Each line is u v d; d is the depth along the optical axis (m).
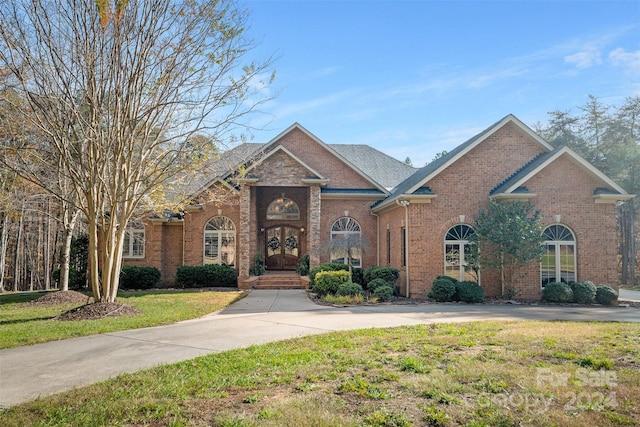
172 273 23.89
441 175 18.56
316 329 10.49
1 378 6.62
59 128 11.86
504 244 16.80
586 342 8.47
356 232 23.36
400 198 18.33
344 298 15.90
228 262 23.17
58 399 5.57
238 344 8.84
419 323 11.28
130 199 12.91
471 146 18.66
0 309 14.62
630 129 35.44
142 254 23.59
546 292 16.83
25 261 33.19
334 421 4.71
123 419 4.95
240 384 6.09
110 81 11.88
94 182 12.51
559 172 18.00
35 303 16.09
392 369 6.71
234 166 19.58
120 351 8.28
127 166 12.74
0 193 16.50
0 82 11.40
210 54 12.34
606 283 17.77
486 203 18.56
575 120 39.16
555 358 7.31
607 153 36.09
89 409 5.22
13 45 10.84
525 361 7.10
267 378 6.36
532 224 16.75
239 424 4.65
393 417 4.82
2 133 13.73
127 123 12.41
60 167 13.69
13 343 8.85
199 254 23.08
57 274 22.02
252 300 16.66
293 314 13.04
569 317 12.59
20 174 12.41
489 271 18.09
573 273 17.78
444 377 6.22
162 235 23.64
